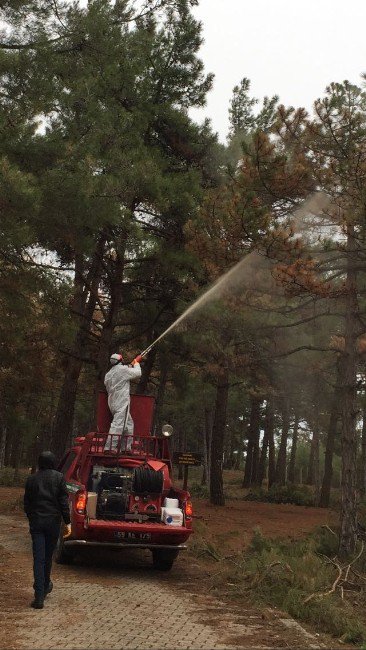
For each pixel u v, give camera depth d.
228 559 12.44
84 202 14.87
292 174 12.59
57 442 22.00
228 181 13.81
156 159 20.19
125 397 13.05
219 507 24.09
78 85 16.91
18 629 7.08
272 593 9.61
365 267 12.80
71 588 9.41
